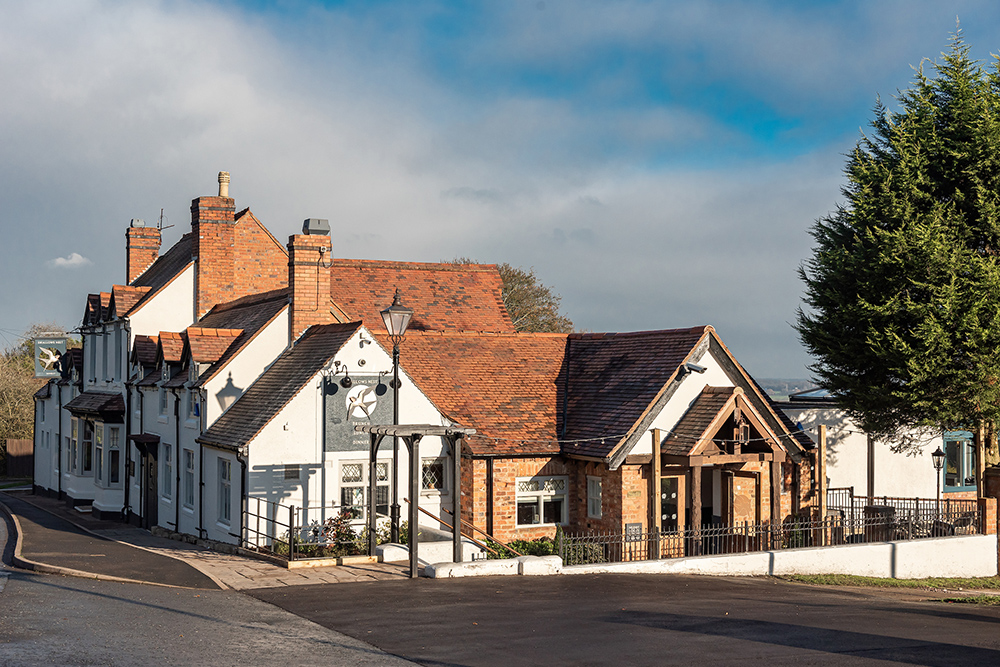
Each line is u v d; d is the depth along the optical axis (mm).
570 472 27234
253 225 37156
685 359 26438
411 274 39062
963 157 28578
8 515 39000
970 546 25922
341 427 25016
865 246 29922
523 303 71250
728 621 15125
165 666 11008
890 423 30297
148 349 34781
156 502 32875
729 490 26641
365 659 11750
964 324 26906
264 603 15797
